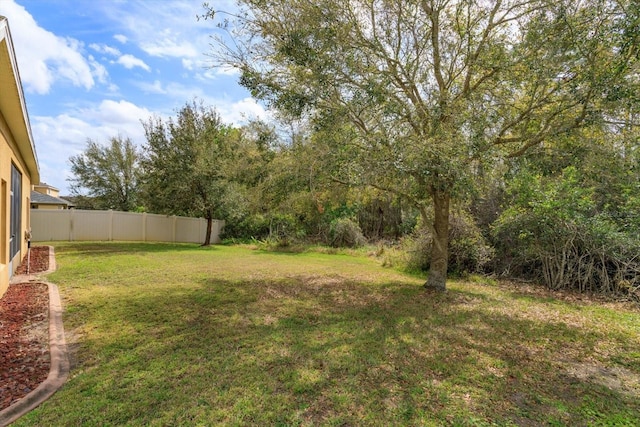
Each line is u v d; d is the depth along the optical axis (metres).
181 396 3.11
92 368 3.65
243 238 20.77
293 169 7.02
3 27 3.52
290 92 5.80
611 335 5.28
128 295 6.69
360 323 5.44
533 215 9.12
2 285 6.26
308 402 3.07
